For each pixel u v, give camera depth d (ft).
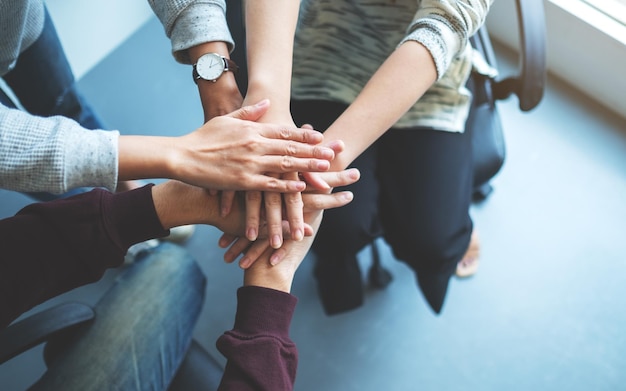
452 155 3.91
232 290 5.52
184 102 6.36
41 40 3.98
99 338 3.48
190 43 3.35
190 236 5.74
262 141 3.01
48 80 4.23
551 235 5.51
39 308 5.45
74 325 3.40
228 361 2.77
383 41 3.74
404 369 5.10
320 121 3.93
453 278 5.42
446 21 3.22
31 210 2.91
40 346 5.29
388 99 3.25
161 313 3.62
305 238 3.27
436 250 3.87
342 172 3.18
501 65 6.31
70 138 2.78
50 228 2.84
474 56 3.95
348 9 3.67
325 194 3.19
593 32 5.36
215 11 3.39
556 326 5.15
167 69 6.53
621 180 5.69
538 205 5.65
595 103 6.04
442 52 3.22
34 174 2.76
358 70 3.91
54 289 2.93
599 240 5.45
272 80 3.27
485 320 5.22
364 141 3.29
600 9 5.30
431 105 3.85
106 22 6.30
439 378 5.05
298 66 3.97
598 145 5.87
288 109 3.31
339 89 3.91
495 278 5.38
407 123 3.88
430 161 3.91
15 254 2.79
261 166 2.99
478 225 5.62
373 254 5.21
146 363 3.46
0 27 3.34
